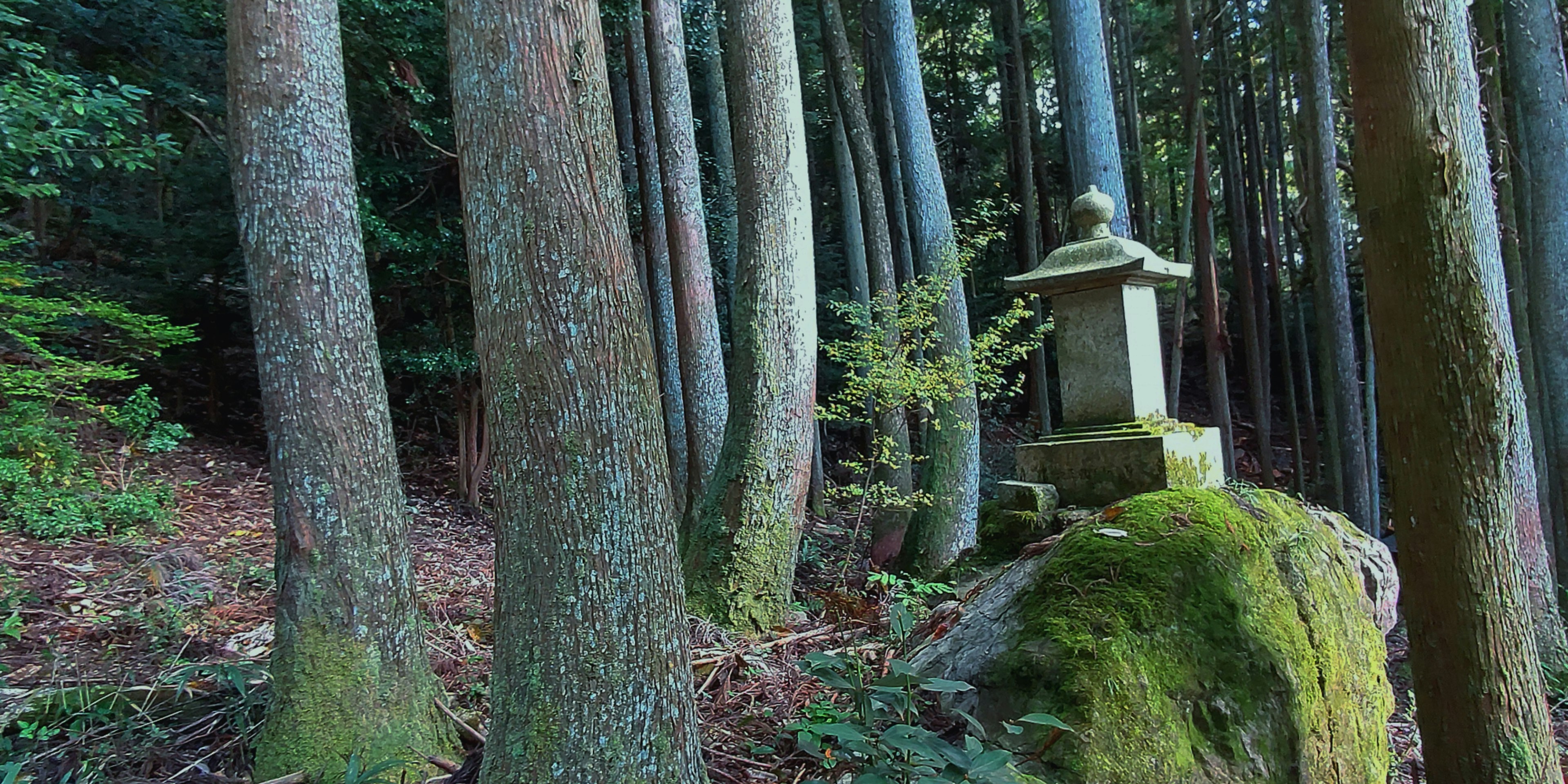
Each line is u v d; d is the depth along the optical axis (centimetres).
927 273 736
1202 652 251
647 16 768
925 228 744
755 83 533
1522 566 231
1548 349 675
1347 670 283
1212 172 1545
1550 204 666
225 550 593
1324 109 836
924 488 714
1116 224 675
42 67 667
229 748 313
